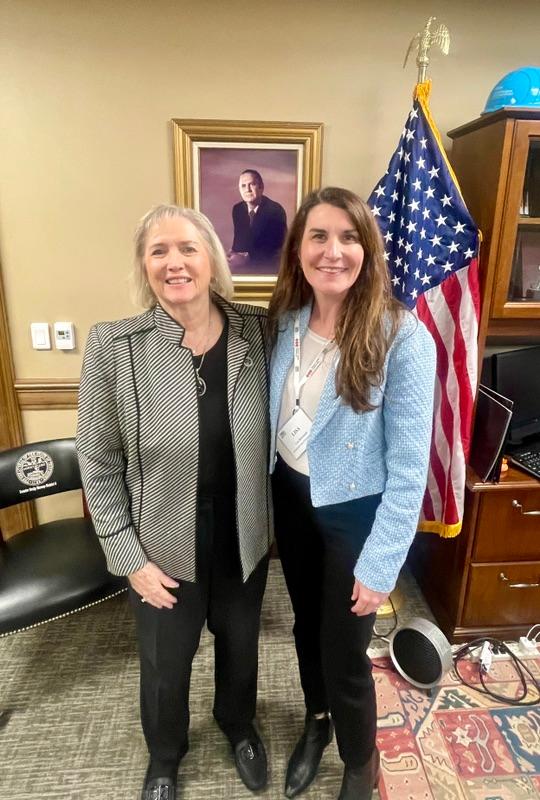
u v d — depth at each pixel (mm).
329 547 1151
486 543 1796
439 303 1708
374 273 1016
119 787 1419
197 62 1816
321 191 1049
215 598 1296
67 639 1923
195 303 1061
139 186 1926
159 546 1154
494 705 1670
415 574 2262
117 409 1088
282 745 1534
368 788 1311
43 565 1617
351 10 1808
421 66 1670
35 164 1877
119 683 1738
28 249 1964
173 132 1860
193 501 1125
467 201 1813
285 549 1282
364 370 979
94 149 1876
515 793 1412
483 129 1675
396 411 1008
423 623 1705
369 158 1959
